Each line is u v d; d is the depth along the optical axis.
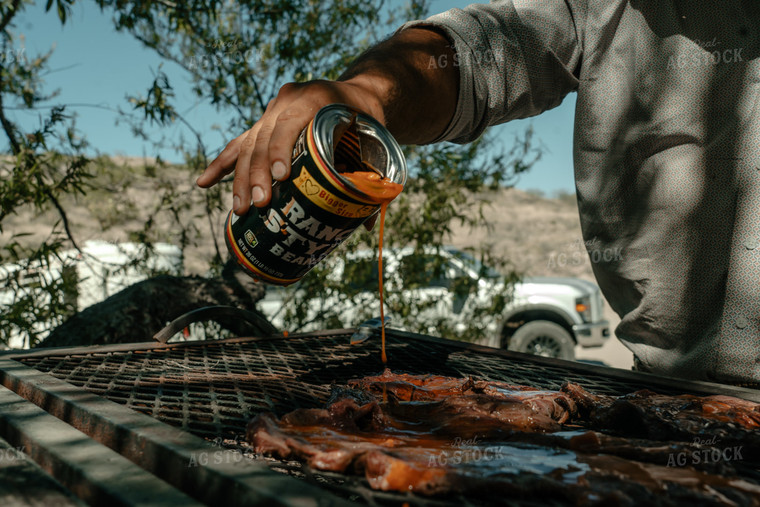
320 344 1.85
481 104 1.60
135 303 3.08
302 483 0.64
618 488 0.68
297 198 1.08
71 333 2.96
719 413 1.04
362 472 0.76
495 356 1.70
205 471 0.68
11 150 3.34
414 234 4.48
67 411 0.97
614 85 1.58
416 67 1.44
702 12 1.45
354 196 1.06
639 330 1.56
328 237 1.13
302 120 1.11
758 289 1.35
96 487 0.66
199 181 1.23
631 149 1.54
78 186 3.34
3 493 0.67
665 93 1.48
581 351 8.36
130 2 3.63
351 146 1.23
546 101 1.75
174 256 4.32
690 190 1.44
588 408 1.13
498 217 17.47
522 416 1.01
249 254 1.18
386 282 4.62
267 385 1.30
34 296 3.19
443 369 1.54
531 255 12.42
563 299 6.45
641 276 1.53
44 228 7.55
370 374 1.46
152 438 0.78
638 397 1.17
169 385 1.24
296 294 4.64
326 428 0.94
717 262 1.41
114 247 4.33
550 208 19.98
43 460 0.78
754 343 1.35
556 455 0.81
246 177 1.14
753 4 1.40
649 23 1.53
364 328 1.94
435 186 4.53
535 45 1.63
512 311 6.45
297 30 4.27
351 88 1.24
